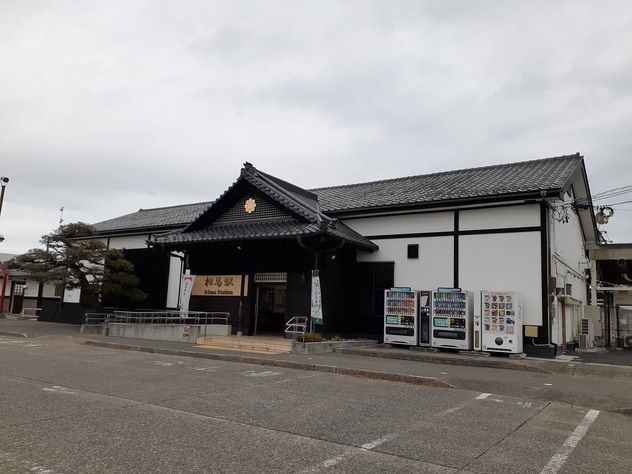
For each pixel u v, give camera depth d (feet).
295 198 54.29
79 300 81.00
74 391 25.38
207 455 15.71
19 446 16.07
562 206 50.34
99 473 13.88
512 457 16.56
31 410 20.97
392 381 32.07
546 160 58.18
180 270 72.38
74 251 63.98
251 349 47.44
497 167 61.26
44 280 63.41
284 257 55.42
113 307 77.97
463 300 45.03
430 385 30.91
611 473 15.31
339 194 68.59
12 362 35.12
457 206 51.03
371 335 55.11
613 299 77.87
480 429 20.12
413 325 47.73
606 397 27.35
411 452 16.74
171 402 23.45
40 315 86.43
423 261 53.01
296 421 20.48
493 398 27.27
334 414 21.97
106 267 67.00
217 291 59.72
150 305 74.54
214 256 60.75
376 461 15.71
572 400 27.17
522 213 47.75
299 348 44.16
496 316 43.47
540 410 24.64
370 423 20.53
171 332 53.72
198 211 82.84
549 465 15.87
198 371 33.81
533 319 45.57
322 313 52.03
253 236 51.44
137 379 29.63
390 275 55.01
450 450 17.07
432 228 53.01
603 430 20.99
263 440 17.60
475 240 50.08
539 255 46.26
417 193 56.65
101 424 19.03
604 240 83.10
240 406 22.99
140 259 77.61
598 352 55.57
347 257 56.75
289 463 15.23
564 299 54.24
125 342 50.24
